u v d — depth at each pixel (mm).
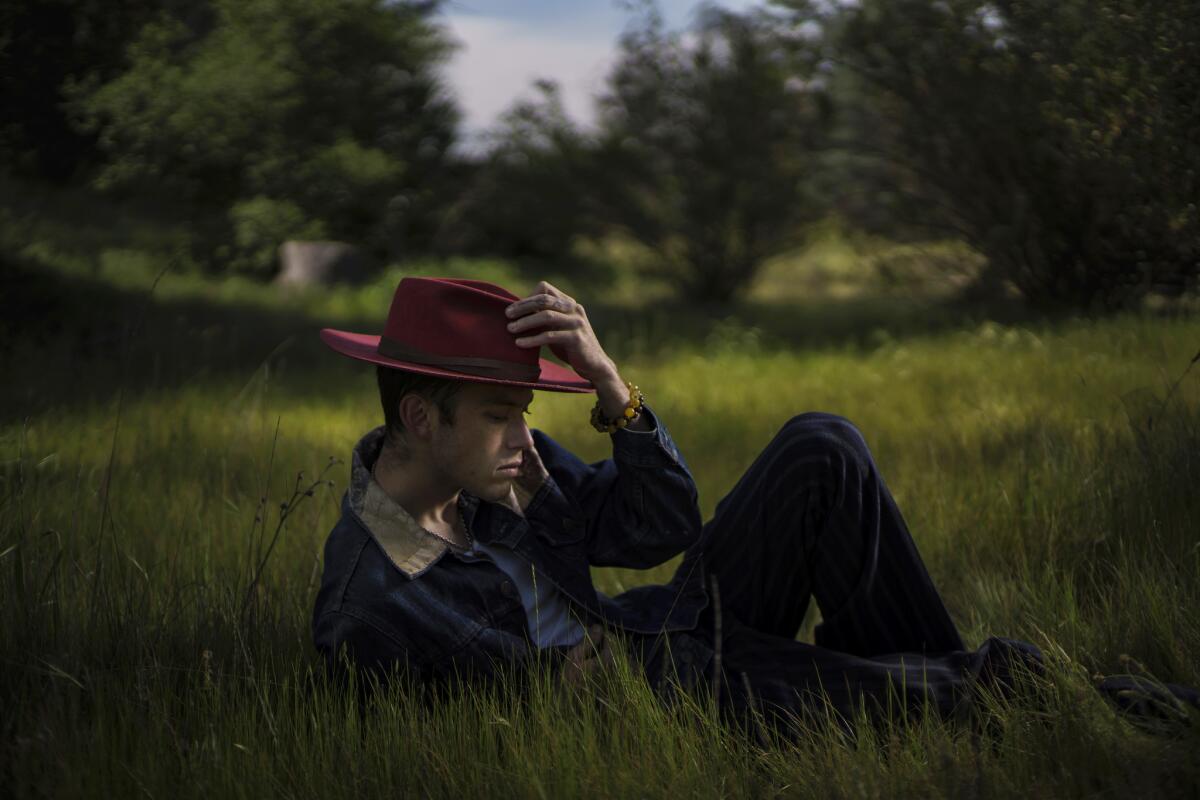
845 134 12961
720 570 2627
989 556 3768
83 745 2262
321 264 18438
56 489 4230
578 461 2623
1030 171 8617
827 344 11086
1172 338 6148
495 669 2346
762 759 2297
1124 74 4906
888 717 2367
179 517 4125
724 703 2438
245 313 13945
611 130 19328
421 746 2248
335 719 2322
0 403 6668
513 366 2215
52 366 8469
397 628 2287
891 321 12219
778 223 18609
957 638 2621
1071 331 7520
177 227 18703
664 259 19562
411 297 2240
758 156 18469
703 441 6254
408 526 2320
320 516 4090
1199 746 2119
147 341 10094
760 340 11953
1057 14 5984
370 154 20031
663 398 8133
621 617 2533
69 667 2500
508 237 22469
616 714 2342
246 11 18875
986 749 2234
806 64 12422
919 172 11328
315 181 19344
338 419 7129
